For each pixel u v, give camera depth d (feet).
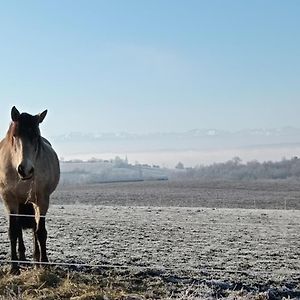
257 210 83.71
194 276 31.58
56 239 45.34
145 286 28.91
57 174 34.47
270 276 32.30
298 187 186.09
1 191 32.12
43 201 32.42
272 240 47.78
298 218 68.33
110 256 37.76
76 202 113.50
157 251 40.65
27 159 29.19
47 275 28.53
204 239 47.60
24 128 29.89
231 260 37.63
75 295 26.20
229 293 27.99
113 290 27.32
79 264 32.81
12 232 31.78
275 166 350.64
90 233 49.62
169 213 72.69
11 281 27.84
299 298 27.99
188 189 174.29
